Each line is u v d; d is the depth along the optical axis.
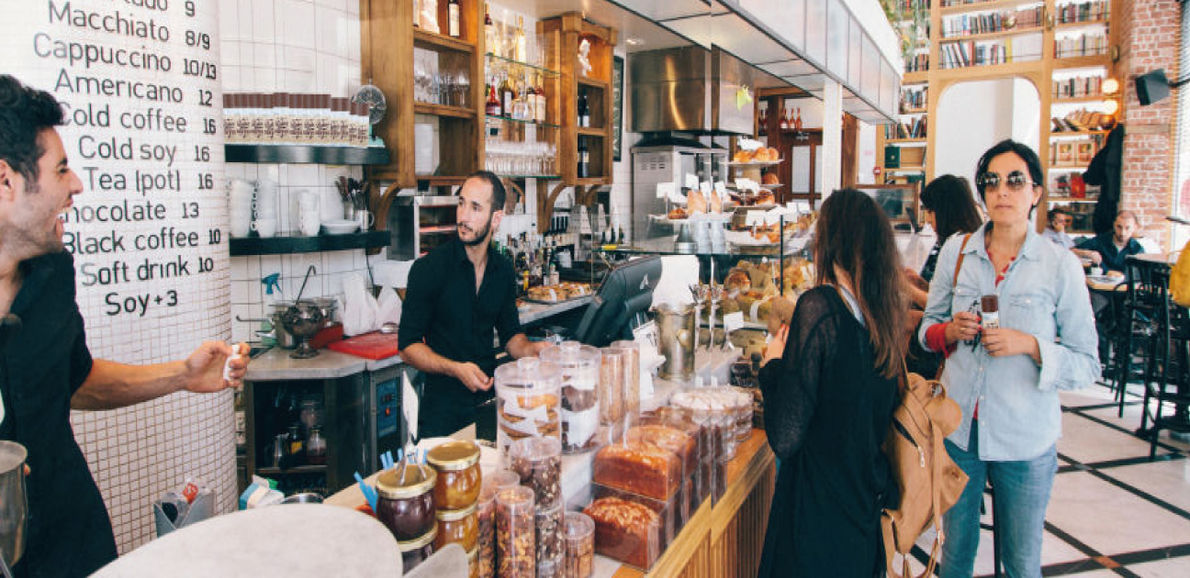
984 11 10.12
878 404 1.67
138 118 1.86
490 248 2.68
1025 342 2.02
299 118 3.12
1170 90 7.66
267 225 3.21
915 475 1.72
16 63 1.67
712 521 1.81
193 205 2.01
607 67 5.36
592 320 1.87
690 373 2.17
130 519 1.89
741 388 2.49
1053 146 9.73
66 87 1.71
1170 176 7.75
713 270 2.89
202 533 0.78
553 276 4.90
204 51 2.03
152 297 1.91
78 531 1.33
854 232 1.71
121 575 0.69
